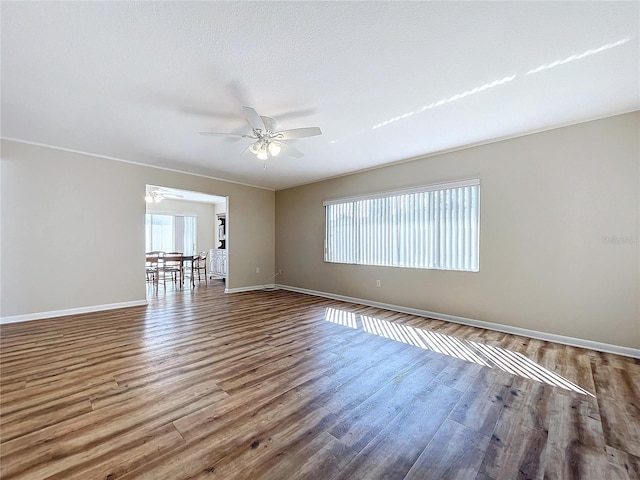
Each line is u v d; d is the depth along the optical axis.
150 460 1.37
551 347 2.91
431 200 4.10
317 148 3.81
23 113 2.82
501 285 3.45
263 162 4.56
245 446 1.47
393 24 1.66
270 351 2.76
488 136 3.37
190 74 2.14
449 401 1.90
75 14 1.56
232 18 1.61
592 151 2.89
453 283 3.86
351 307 4.69
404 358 2.61
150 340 3.03
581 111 2.74
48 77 2.18
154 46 1.83
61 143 3.74
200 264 9.09
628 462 1.37
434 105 2.63
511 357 2.64
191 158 4.36
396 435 1.57
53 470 1.30
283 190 6.65
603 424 1.66
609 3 1.50
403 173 4.42
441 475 1.29
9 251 3.63
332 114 2.80
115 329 3.40
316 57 1.96
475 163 3.67
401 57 1.96
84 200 4.16
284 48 1.86
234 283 6.16
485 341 3.08
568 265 3.02
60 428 1.59
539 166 3.19
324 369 2.37
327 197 5.66
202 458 1.38
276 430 1.60
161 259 7.11
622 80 2.21
